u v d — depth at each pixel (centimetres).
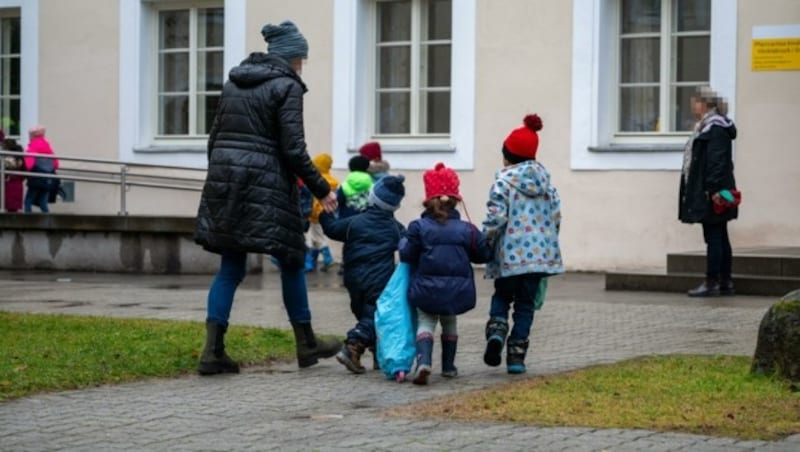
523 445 772
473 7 2209
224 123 1077
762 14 1986
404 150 2258
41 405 934
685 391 941
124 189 2302
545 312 1505
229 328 1312
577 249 2120
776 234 1983
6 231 2236
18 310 1539
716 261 1686
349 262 1091
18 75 2670
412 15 2298
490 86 2200
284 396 979
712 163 1666
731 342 1244
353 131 2317
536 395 940
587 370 1055
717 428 815
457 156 2225
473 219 2212
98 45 2559
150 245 2145
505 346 1250
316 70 2347
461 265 1030
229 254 1086
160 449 783
